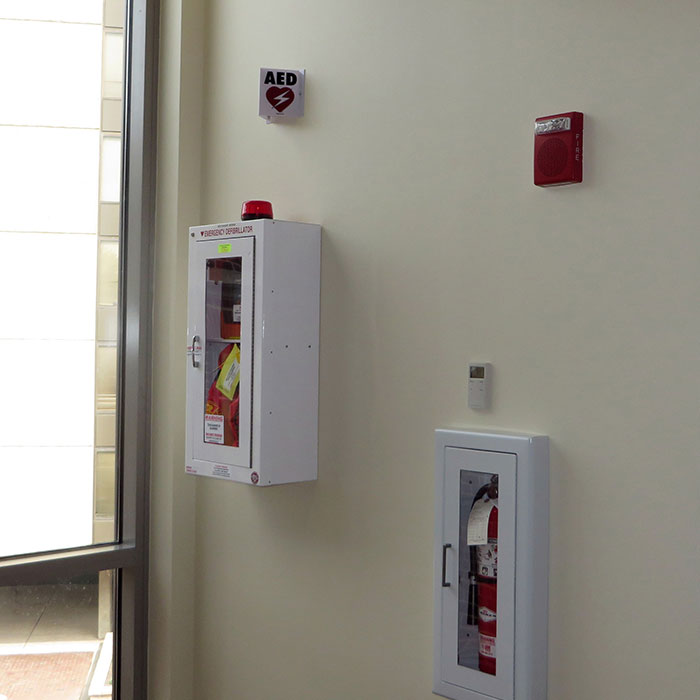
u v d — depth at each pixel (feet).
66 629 8.36
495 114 6.38
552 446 5.96
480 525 6.09
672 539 5.35
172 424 8.58
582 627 5.77
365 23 7.34
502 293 6.31
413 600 6.91
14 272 8.09
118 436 8.81
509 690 5.87
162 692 8.66
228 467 7.48
